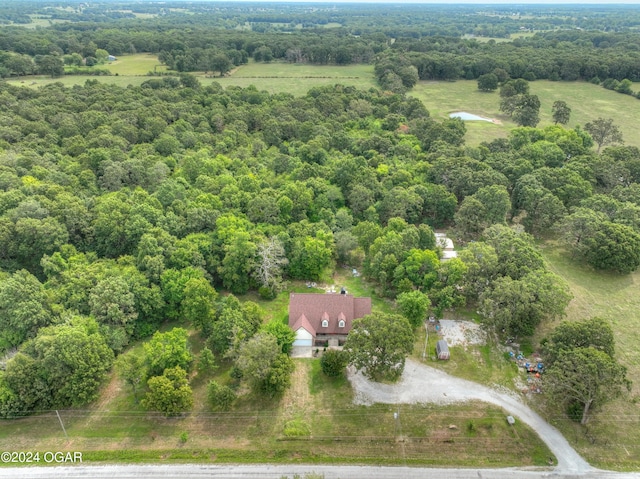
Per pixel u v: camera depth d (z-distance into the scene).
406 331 52.75
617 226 76.75
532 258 67.62
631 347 61.25
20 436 48.28
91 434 48.75
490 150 115.88
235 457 46.44
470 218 83.12
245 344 52.84
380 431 49.47
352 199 90.38
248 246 69.69
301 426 49.44
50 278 63.41
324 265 74.50
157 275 65.44
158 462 45.88
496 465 45.78
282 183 95.25
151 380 48.81
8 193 74.06
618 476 44.66
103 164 93.31
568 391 48.94
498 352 60.38
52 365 49.53
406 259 70.56
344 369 57.75
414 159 111.81
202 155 103.88
